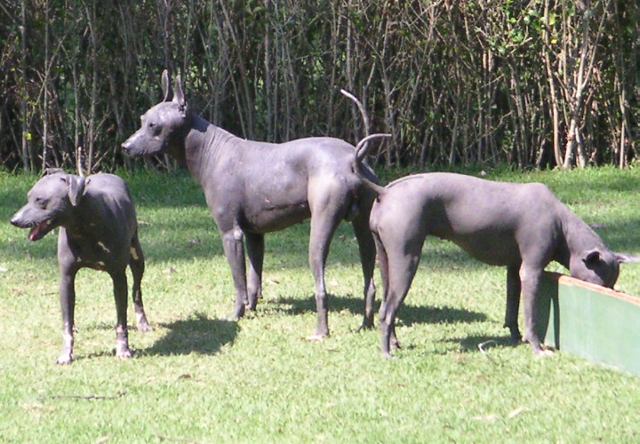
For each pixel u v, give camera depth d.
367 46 28.55
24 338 16.52
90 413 13.34
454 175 15.32
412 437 12.36
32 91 28.55
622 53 29.03
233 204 17.17
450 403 13.49
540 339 15.77
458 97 29.28
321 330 16.45
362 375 14.57
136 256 16.61
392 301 15.19
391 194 15.19
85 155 28.92
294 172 16.77
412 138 29.50
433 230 15.23
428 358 15.22
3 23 28.50
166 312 17.94
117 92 28.88
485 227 15.18
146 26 28.58
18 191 26.91
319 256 16.34
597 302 14.75
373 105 29.08
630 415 12.96
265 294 19.12
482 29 28.92
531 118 29.69
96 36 28.12
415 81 28.86
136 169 29.38
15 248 21.89
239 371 14.84
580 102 29.03
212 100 28.83
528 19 28.55
